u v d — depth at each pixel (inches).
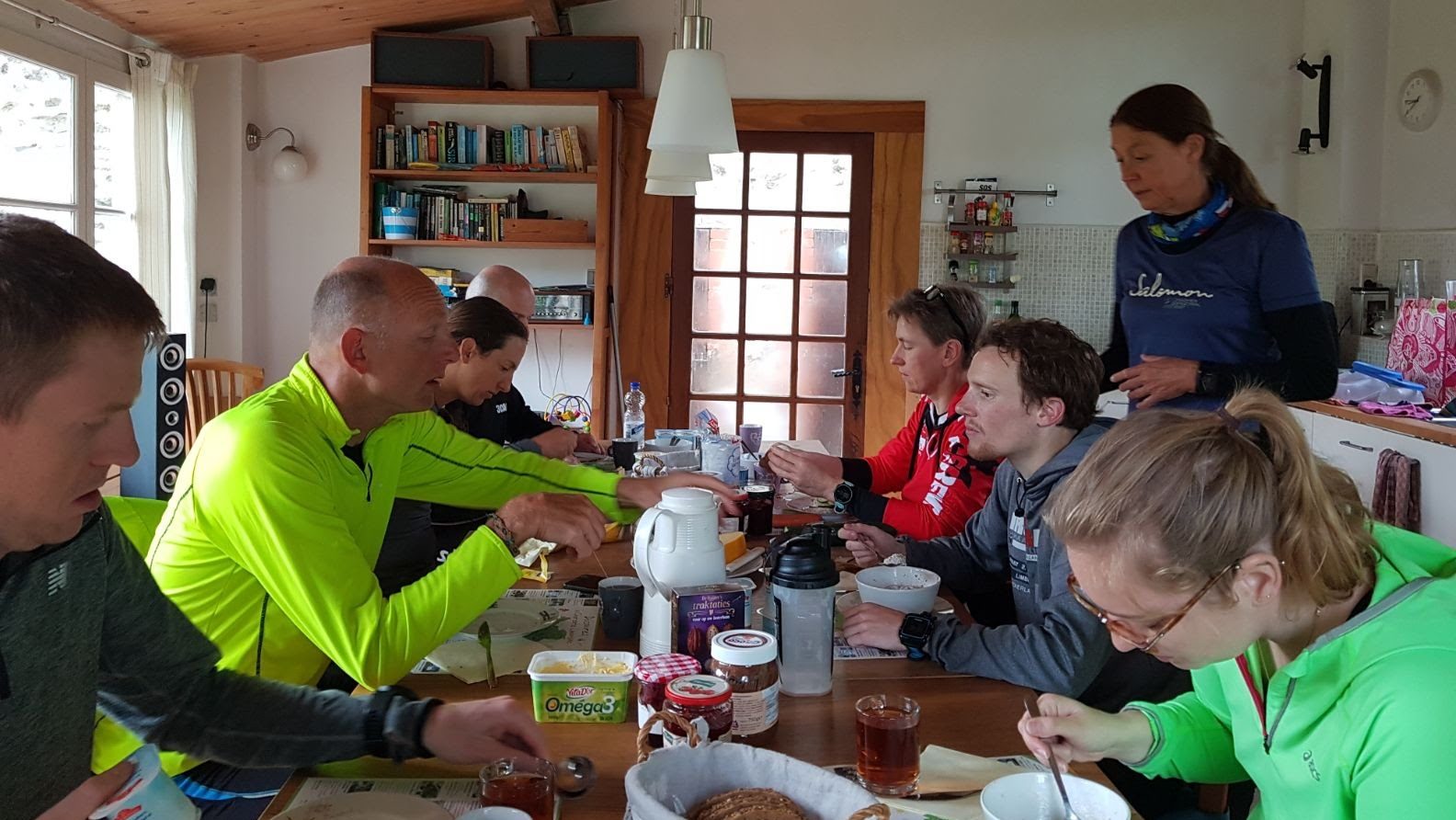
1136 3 208.8
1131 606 39.3
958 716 58.0
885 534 90.0
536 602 77.0
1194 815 68.3
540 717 56.8
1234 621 38.9
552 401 223.0
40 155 165.5
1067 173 211.5
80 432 37.4
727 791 40.6
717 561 62.2
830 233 215.2
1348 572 39.0
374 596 62.4
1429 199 188.2
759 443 144.6
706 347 218.5
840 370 217.3
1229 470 37.5
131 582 49.4
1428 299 173.6
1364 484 147.6
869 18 210.7
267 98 217.0
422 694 60.9
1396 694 37.1
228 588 66.4
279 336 220.4
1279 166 209.6
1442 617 38.1
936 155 212.1
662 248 216.5
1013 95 210.8
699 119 116.2
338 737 50.1
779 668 60.8
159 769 38.2
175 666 51.3
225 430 64.5
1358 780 38.5
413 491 87.8
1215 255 101.1
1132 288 110.0
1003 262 213.3
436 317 71.7
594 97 205.9
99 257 38.2
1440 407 148.2
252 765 51.1
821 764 51.3
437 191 211.2
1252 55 208.4
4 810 44.0
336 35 206.8
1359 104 199.6
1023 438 73.2
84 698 47.1
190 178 202.2
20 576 43.3
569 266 218.2
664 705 51.0
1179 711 52.7
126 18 181.9
